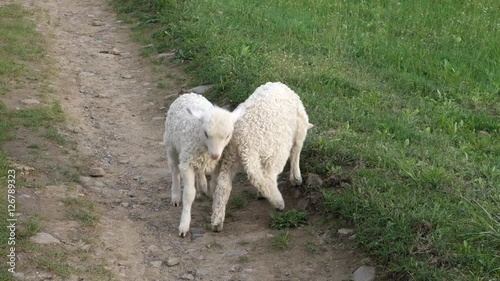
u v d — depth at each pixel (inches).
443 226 197.3
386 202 203.0
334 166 216.1
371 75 261.3
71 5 345.1
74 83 265.1
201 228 209.2
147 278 197.8
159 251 203.8
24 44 283.4
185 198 206.8
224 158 206.8
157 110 252.7
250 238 205.5
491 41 279.3
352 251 199.8
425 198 204.2
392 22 297.7
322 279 196.2
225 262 201.0
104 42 293.1
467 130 234.2
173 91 259.9
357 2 324.8
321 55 271.3
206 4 303.1
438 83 258.2
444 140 227.6
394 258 195.0
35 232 201.3
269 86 212.4
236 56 264.1
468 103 248.7
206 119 201.6
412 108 243.3
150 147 236.7
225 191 207.0
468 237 195.2
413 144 225.5
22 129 235.1
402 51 273.9
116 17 322.0
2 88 253.4
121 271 198.2
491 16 299.4
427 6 313.3
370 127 231.5
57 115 243.8
